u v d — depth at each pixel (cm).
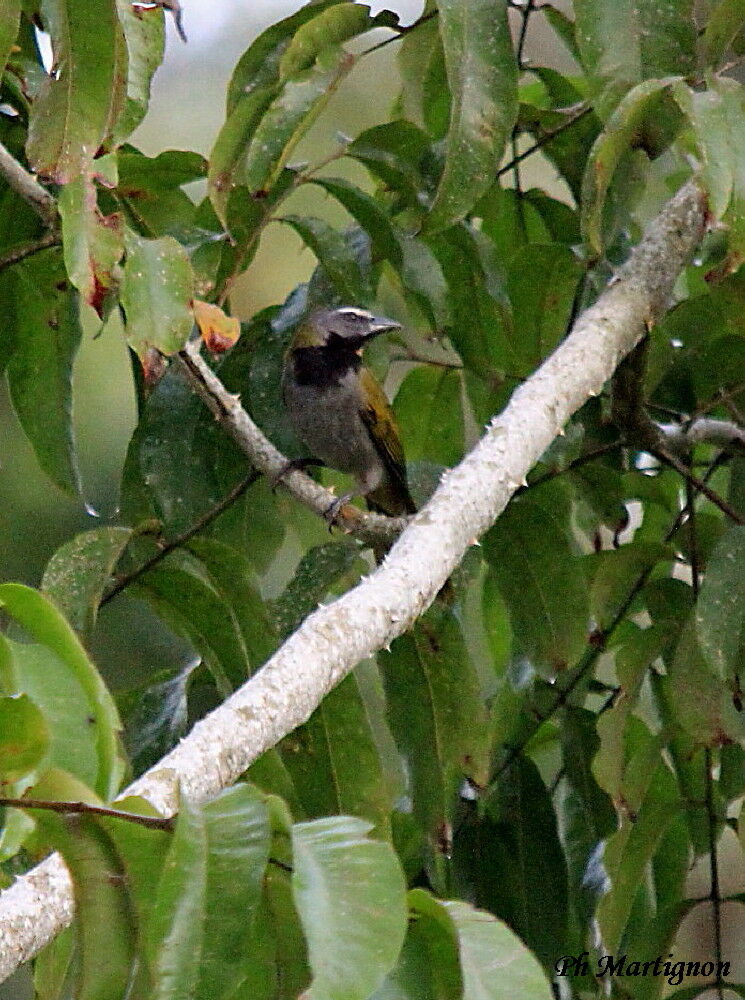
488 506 529
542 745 888
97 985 304
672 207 684
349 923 299
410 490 782
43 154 520
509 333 830
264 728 410
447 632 711
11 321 805
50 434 823
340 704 666
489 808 823
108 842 307
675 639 749
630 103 557
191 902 296
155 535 706
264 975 346
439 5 607
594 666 837
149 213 800
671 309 823
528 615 756
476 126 615
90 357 1237
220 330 595
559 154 862
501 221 890
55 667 371
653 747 735
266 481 805
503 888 805
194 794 383
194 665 761
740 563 672
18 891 339
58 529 1187
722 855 1332
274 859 328
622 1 612
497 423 561
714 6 673
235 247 752
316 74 678
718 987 758
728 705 711
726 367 832
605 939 732
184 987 289
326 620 449
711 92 557
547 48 1384
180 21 602
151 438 775
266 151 669
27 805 302
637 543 759
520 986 317
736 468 844
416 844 823
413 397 907
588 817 825
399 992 326
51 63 514
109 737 364
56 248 765
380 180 873
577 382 591
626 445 769
